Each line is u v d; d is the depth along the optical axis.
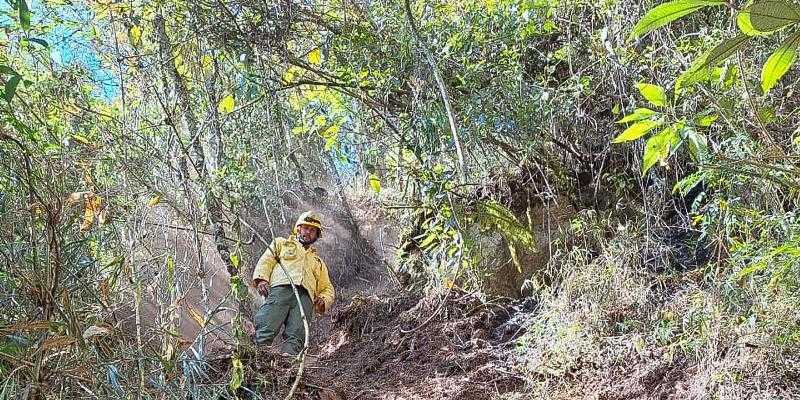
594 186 5.38
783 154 2.04
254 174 4.83
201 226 3.75
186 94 4.54
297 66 5.03
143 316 3.10
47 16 4.30
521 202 5.55
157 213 3.77
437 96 4.54
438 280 5.45
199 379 2.88
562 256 5.19
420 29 4.50
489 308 5.19
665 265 4.39
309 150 6.63
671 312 3.90
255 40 4.55
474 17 4.57
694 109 3.16
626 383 3.67
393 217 6.90
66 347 2.24
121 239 3.03
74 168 2.79
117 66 4.43
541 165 5.52
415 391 4.29
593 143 5.27
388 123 5.07
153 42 4.53
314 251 5.43
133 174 3.33
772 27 1.16
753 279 3.20
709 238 4.19
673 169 4.80
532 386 4.00
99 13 4.56
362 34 4.64
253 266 5.82
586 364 3.95
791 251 2.49
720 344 3.31
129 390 2.32
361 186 7.52
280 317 4.95
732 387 3.08
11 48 3.69
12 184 2.31
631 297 4.18
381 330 5.51
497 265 5.35
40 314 2.17
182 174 3.51
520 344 4.57
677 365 3.61
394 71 4.61
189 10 4.46
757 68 2.87
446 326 5.09
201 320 3.16
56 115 3.75
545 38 5.02
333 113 5.27
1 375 2.04
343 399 3.93
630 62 4.22
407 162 5.48
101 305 2.45
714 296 3.44
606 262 4.43
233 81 4.79
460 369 4.52
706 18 4.21
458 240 5.15
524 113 4.64
